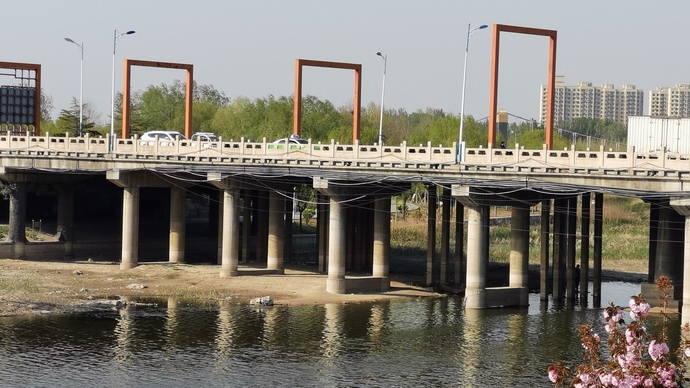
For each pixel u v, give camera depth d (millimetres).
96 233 121438
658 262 83938
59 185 112688
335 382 57969
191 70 109438
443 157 82938
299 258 122125
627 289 98938
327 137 163000
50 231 119875
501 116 151125
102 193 122062
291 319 76062
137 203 101938
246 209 114062
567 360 63594
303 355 64188
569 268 89750
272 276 97875
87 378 57875
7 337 67375
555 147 154250
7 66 118000
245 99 196750
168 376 58625
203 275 96938
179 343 66812
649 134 86750
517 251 85312
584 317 79250
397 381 58344
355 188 90062
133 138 100438
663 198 73500
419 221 157250
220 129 184500
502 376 59688
